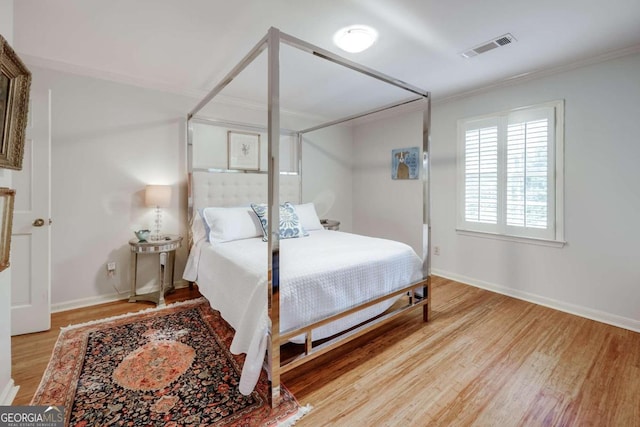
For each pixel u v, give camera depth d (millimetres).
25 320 2258
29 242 2270
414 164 4203
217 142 3572
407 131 4289
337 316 1917
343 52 2463
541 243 2949
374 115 4488
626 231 2445
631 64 2381
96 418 1429
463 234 3613
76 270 2805
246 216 3074
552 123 2812
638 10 1879
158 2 1815
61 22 2025
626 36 2197
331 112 4320
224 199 3510
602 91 2525
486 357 2004
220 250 2523
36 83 2574
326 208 4773
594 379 1760
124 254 3035
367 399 1604
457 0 1787
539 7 1856
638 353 2035
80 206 2801
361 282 2117
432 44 2330
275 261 1561
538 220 2957
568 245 2768
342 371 1855
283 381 1755
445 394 1642
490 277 3379
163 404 1531
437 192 3861
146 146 3115
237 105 3713
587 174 2629
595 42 2289
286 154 4246
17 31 2135
